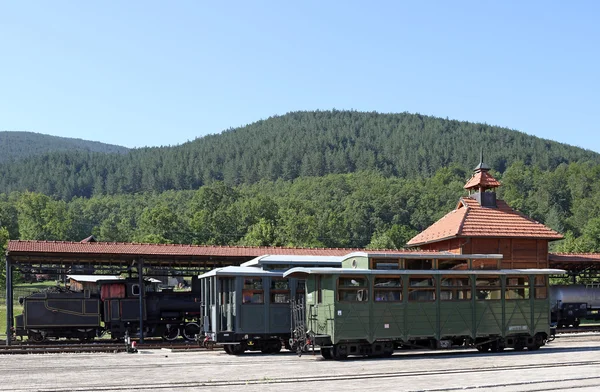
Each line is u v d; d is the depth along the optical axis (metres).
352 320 24.31
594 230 97.12
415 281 25.52
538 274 27.31
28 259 34.59
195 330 37.75
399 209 172.88
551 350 26.86
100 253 32.16
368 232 162.25
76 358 25.55
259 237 93.19
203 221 120.69
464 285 26.19
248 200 139.50
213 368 21.39
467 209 40.66
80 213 183.50
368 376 18.66
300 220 108.88
